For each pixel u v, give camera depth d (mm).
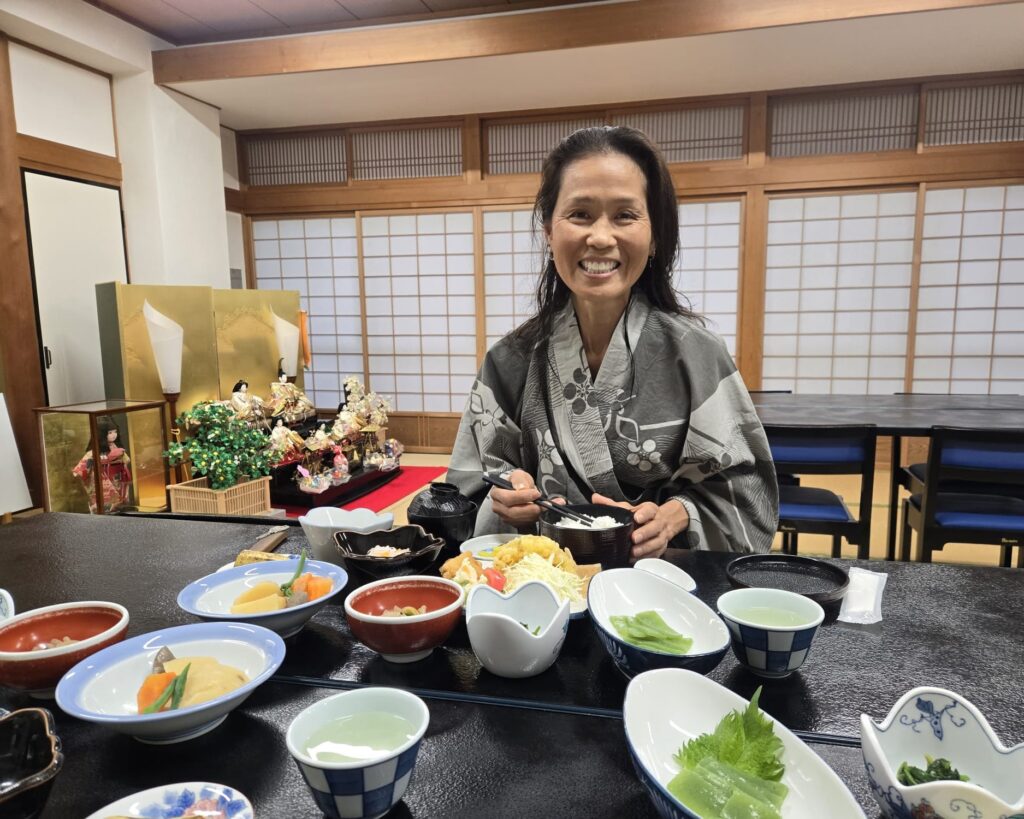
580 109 5512
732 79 4859
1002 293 5039
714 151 5355
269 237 6363
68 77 4570
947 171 4930
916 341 5238
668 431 1293
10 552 1241
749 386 5539
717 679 779
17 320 4160
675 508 1237
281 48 4703
